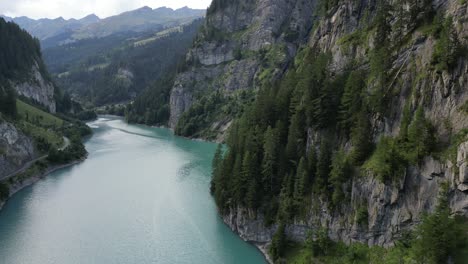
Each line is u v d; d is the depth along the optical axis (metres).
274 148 77.06
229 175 87.62
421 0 63.31
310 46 104.00
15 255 73.31
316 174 69.06
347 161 64.44
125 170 130.75
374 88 65.00
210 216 90.75
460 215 49.69
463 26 54.59
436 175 53.00
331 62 80.12
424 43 59.97
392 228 56.72
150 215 91.44
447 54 53.94
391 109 61.75
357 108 67.00
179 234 81.62
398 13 67.69
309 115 74.88
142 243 77.81
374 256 57.38
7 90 167.62
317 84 76.25
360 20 82.31
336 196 64.38
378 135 63.12
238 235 80.94
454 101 53.53
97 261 71.44
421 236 51.59
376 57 65.69
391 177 57.31
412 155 55.84
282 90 94.88
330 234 65.06
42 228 84.88
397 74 62.16
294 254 67.56
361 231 60.28
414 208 54.84
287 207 71.50
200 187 111.56
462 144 50.38
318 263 63.00
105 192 108.00
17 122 138.50
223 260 71.62
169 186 112.56
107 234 81.94
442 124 54.22
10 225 86.44
